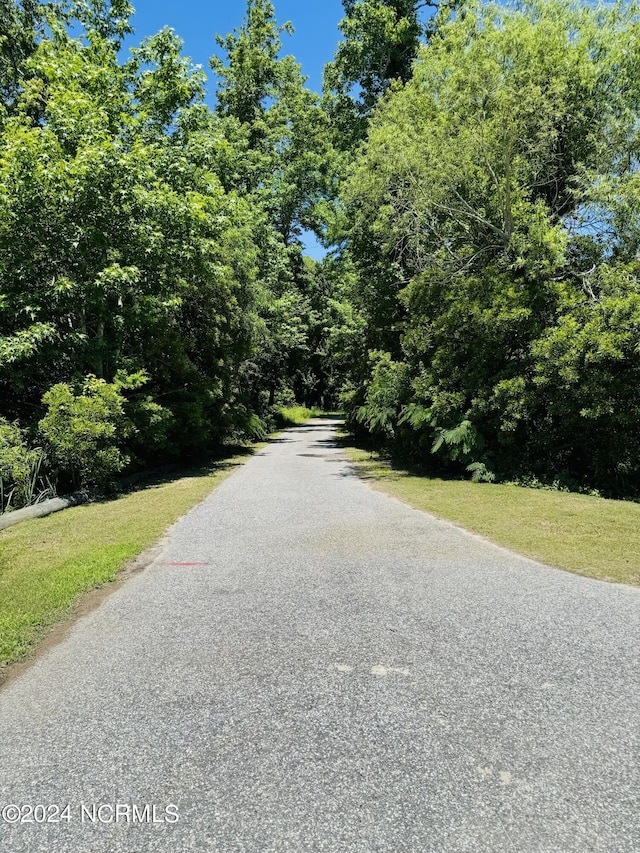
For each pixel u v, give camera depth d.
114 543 6.72
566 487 10.60
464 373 11.95
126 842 2.04
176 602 4.62
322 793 2.27
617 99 11.52
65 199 10.71
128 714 2.91
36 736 2.74
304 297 34.25
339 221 21.50
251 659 3.52
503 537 6.60
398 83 16.05
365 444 23.25
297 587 4.91
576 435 10.83
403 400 14.49
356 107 25.27
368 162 14.06
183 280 14.99
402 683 3.17
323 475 13.26
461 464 12.71
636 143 11.02
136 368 13.51
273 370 31.48
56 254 11.71
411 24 22.30
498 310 10.98
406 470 14.01
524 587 4.80
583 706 2.90
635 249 10.91
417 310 13.79
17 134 10.89
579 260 11.98
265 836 2.05
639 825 2.07
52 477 10.80
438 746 2.57
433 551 6.04
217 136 15.81
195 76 15.04
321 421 49.03
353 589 4.81
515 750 2.54
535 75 11.50
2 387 12.55
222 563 5.77
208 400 16.50
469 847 1.97
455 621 4.07
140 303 13.12
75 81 12.87
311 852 1.96
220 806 2.21
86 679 3.32
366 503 9.16
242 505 9.27
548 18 12.31
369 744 2.60
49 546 6.76
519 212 11.41
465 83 11.61
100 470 10.77
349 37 23.42
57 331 11.70
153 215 12.39
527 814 2.13
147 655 3.63
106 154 11.13
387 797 2.24
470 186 11.96
